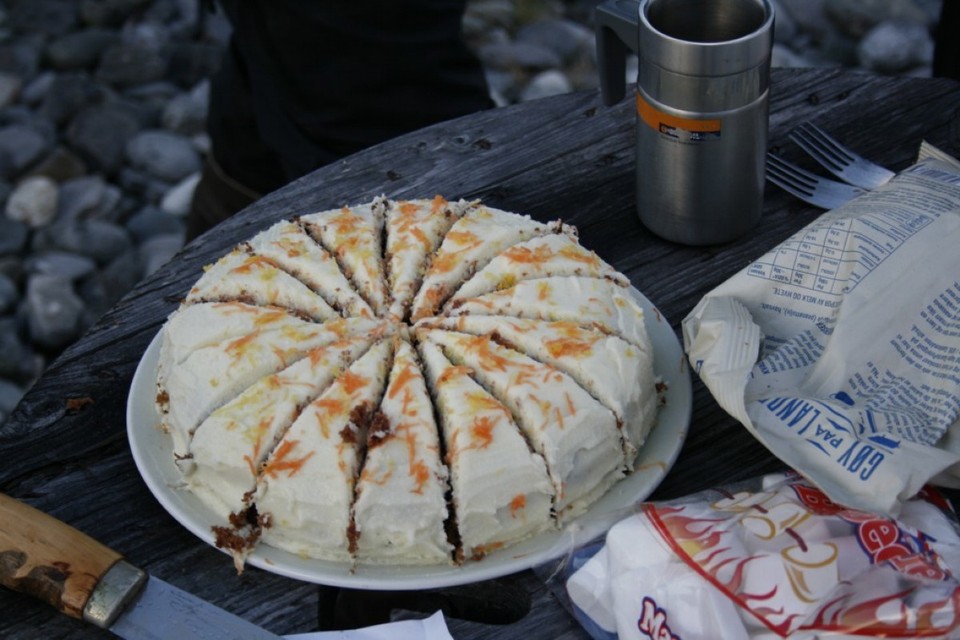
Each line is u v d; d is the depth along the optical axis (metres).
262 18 1.23
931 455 0.79
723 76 0.90
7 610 0.81
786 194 1.01
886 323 0.84
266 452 0.82
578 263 0.90
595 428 0.82
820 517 0.77
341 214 0.95
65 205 1.90
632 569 0.77
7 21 2.27
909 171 0.90
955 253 0.85
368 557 0.80
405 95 1.26
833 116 1.07
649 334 0.90
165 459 0.85
